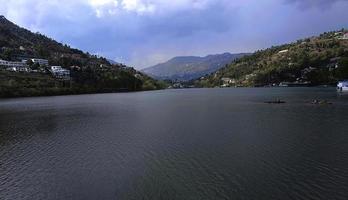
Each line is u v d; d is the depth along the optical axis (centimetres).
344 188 3853
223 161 5003
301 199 3609
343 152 5331
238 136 6806
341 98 16475
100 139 6888
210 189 3944
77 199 3803
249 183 4088
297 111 11144
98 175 4556
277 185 3997
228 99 18250
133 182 4247
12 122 9838
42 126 8906
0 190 4128
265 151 5512
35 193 4009
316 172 4397
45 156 5609
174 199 3716
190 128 7975
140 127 8331
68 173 4681
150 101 17688
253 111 11475
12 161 5353
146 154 5538
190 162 5000
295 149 5594
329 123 8238
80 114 11588
